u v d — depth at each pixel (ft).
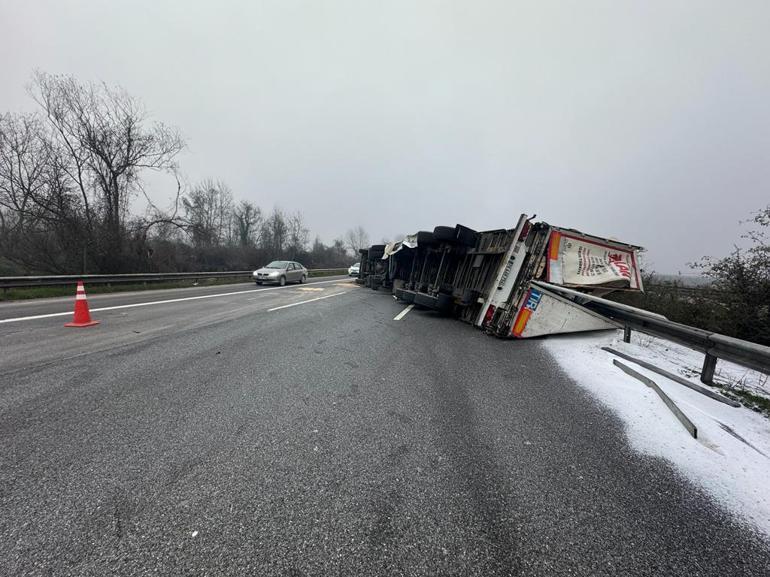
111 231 59.06
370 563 5.55
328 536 6.01
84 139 57.93
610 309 23.70
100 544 5.69
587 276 24.25
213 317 26.66
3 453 8.07
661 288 28.66
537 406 11.87
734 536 6.40
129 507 6.49
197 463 7.92
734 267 20.99
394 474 7.79
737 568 5.73
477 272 28.25
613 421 10.85
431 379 14.32
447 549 5.86
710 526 6.63
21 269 54.65
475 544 5.98
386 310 34.47
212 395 11.76
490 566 5.58
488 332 23.98
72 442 8.63
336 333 22.39
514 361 17.42
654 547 6.08
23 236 53.67
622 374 15.43
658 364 17.04
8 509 6.35
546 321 22.35
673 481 7.95
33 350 16.38
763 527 6.65
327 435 9.40
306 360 16.19
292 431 9.55
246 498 6.84
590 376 15.16
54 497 6.68
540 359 17.87
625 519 6.71
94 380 12.76
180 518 6.28
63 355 15.66
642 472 8.25
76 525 6.04
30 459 7.86
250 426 9.72
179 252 80.84
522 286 22.71
